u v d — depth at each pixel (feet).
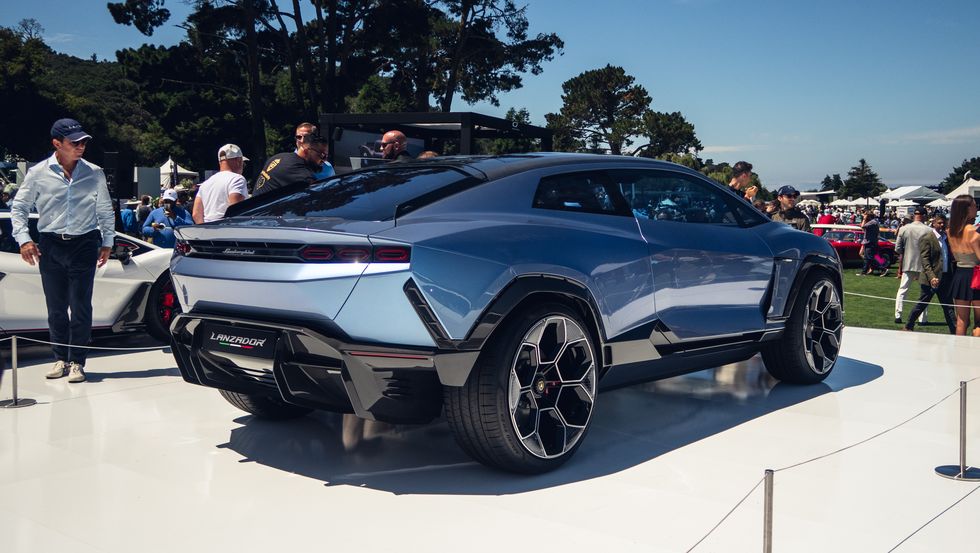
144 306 21.01
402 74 130.82
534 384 10.70
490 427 10.19
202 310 11.24
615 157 13.42
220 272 10.78
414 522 9.23
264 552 8.45
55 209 16.57
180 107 119.44
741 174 27.12
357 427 13.39
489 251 10.30
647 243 12.63
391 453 11.91
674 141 313.12
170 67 116.06
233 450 12.04
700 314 13.56
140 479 10.72
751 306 14.83
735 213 15.38
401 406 10.21
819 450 12.09
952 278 27.91
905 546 8.54
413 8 111.45
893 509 9.62
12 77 187.73
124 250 19.45
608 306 11.78
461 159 12.66
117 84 299.99
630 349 12.25
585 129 323.57
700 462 11.48
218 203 19.29
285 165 19.11
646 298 12.49
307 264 9.97
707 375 17.92
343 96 114.93
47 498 10.02
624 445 12.32
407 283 9.60
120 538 8.81
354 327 9.75
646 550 8.43
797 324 16.01
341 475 10.91
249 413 13.61
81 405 14.80
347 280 9.70
